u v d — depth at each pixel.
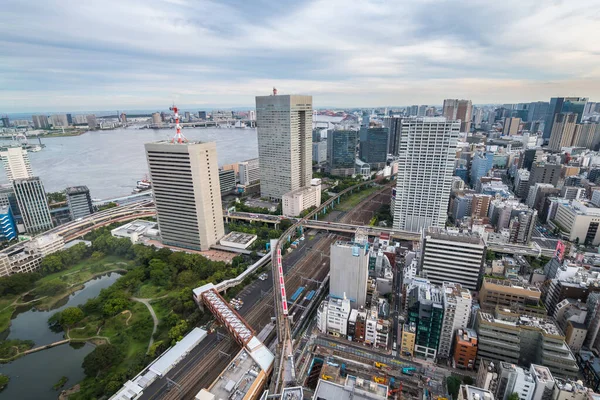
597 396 150.75
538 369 170.25
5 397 194.00
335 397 157.12
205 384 196.75
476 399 150.88
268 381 198.88
